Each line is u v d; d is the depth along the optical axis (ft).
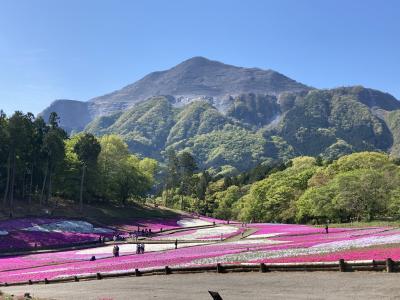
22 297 76.59
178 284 86.89
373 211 317.22
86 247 246.68
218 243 221.25
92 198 436.35
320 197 338.34
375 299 58.29
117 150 460.96
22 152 334.85
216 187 647.15
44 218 311.27
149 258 158.61
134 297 75.61
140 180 457.68
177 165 629.92
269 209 429.79
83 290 91.81
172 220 406.82
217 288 77.77
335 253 112.27
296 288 70.74
